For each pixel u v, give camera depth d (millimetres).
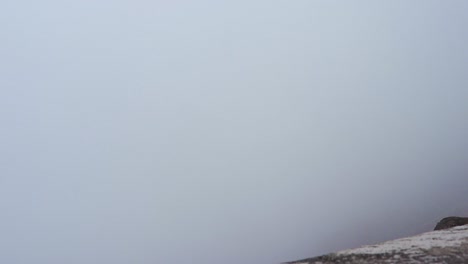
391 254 1172
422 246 1210
